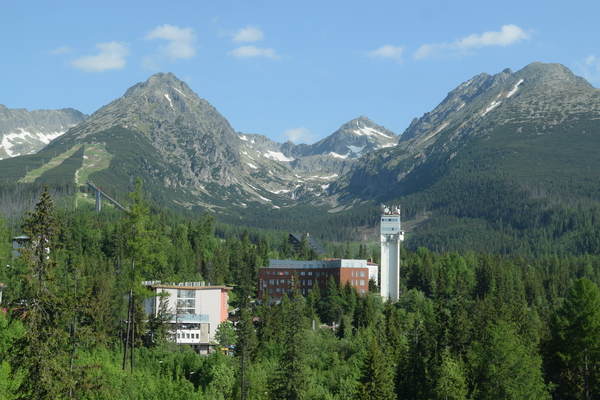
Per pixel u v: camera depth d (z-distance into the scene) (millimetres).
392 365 149750
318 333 190250
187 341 196125
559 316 125750
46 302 66500
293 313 190500
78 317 73312
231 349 191750
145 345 166875
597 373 113000
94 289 161500
